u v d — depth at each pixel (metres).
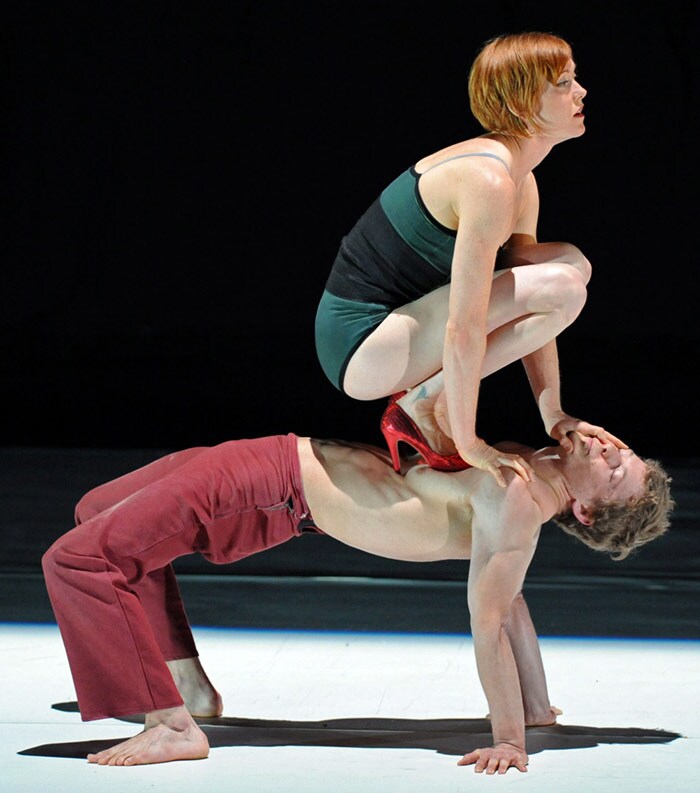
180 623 7.25
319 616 10.08
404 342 6.70
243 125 23.84
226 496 6.65
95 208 24.23
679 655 8.77
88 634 6.34
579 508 6.74
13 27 23.64
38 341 24.61
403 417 6.79
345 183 23.80
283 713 7.29
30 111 23.98
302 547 13.70
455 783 5.95
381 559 12.98
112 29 23.67
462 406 6.33
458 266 6.30
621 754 6.46
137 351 24.53
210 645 9.00
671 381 23.30
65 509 15.06
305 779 6.02
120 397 24.41
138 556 6.53
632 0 22.41
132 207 24.19
